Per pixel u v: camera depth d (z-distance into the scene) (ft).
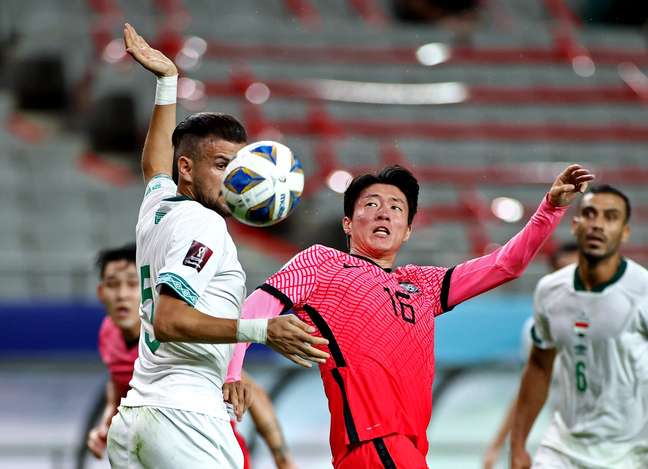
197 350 48.32
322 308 54.95
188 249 47.06
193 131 50.49
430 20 235.20
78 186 180.55
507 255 57.26
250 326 45.29
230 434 49.14
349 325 54.60
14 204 175.73
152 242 49.14
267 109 193.16
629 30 242.99
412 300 56.34
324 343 45.68
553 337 74.28
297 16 230.48
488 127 199.93
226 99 192.03
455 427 119.14
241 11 226.58
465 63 216.54
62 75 202.59
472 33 223.92
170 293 46.14
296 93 198.70
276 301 54.44
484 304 121.60
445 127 199.00
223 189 50.42
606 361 72.28
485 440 119.34
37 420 115.34
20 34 209.87
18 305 117.80
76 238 171.73
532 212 178.19
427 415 55.62
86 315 119.03
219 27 211.00
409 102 202.80
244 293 49.88
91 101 193.16
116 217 176.55
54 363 117.08
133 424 48.52
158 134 55.62
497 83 213.87
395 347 54.60
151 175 55.11
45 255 163.73
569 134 202.08
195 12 221.87
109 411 79.15
